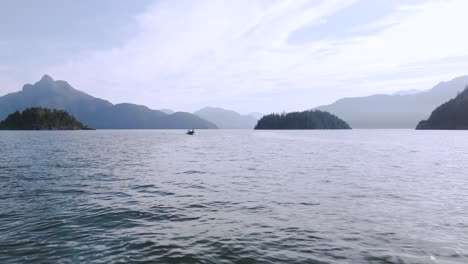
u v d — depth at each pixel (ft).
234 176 77.77
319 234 34.78
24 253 29.01
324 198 52.60
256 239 33.17
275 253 29.50
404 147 201.67
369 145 228.84
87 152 150.92
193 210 44.68
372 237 33.83
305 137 414.21
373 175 79.36
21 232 34.53
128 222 38.68
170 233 34.86
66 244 31.24
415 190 59.57
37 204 46.88
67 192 56.13
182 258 28.19
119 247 30.63
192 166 99.25
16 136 356.79
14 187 60.34
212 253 29.40
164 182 68.28
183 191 58.39
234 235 34.37
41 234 33.96
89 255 28.68
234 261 27.71
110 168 91.45
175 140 317.63
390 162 111.55
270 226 37.60
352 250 30.25
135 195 54.34
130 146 209.15
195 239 33.06
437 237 33.86
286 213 43.24
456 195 55.11
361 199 51.85
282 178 74.59
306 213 43.21
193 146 217.97
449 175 79.20
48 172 81.15
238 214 42.70
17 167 90.63
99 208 45.01
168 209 45.01
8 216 40.47
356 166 99.35
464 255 29.09
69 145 205.46
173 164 104.53
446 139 314.76
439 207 46.57
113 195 54.13
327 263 27.35
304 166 99.45
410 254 29.32
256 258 28.37
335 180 71.56
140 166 97.81
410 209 45.39
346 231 35.78
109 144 227.40
